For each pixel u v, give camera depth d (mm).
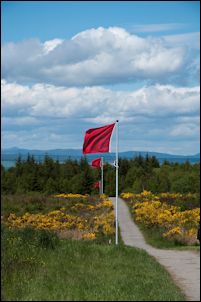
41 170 75438
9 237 16031
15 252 13875
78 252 15016
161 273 12961
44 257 14031
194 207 41062
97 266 13367
